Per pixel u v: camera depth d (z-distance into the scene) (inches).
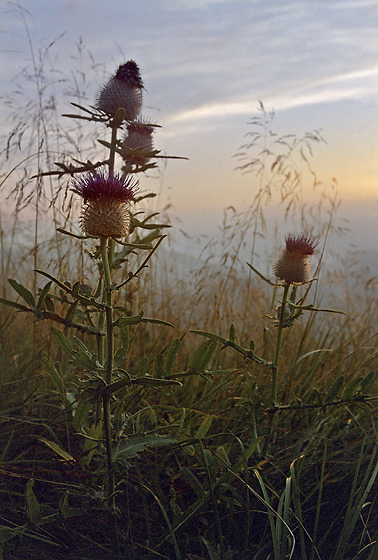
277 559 76.8
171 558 84.0
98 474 87.4
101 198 72.9
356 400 94.0
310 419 116.7
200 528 89.9
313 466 102.3
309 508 94.0
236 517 92.4
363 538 88.1
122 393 110.3
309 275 97.3
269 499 92.7
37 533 83.2
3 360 123.3
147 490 92.1
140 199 88.8
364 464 103.7
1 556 77.4
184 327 158.4
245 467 88.4
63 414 104.0
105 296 90.4
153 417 97.1
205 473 93.7
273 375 98.7
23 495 86.6
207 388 120.2
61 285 71.4
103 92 103.5
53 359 127.7
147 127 117.9
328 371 134.0
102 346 90.1
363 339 165.3
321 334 153.7
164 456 95.3
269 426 99.9
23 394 113.8
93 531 87.4
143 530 88.9
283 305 97.6
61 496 90.0
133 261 155.0
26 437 99.7
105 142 98.9
